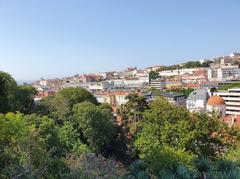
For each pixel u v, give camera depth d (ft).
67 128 107.76
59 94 174.29
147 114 85.81
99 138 136.98
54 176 45.60
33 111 143.23
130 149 140.97
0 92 126.93
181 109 83.82
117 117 177.06
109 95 384.47
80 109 137.90
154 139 77.36
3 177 40.83
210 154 75.61
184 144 73.31
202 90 394.32
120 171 49.08
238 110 349.82
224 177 28.55
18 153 45.91
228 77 598.75
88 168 46.80
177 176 29.73
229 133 79.71
